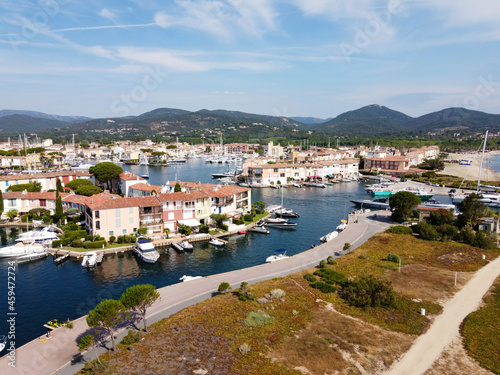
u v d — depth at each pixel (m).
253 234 91.50
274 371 31.56
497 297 48.28
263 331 38.50
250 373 31.19
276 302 46.12
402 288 51.25
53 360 34.47
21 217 96.56
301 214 116.19
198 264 69.44
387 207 125.62
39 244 75.62
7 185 119.56
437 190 165.12
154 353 34.25
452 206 113.50
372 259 64.44
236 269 67.12
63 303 52.88
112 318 34.84
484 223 84.06
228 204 102.94
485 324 40.75
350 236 83.31
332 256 68.50
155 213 84.38
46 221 92.88
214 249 78.81
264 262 70.75
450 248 71.50
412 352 35.28
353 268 59.28
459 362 33.66
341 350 35.38
